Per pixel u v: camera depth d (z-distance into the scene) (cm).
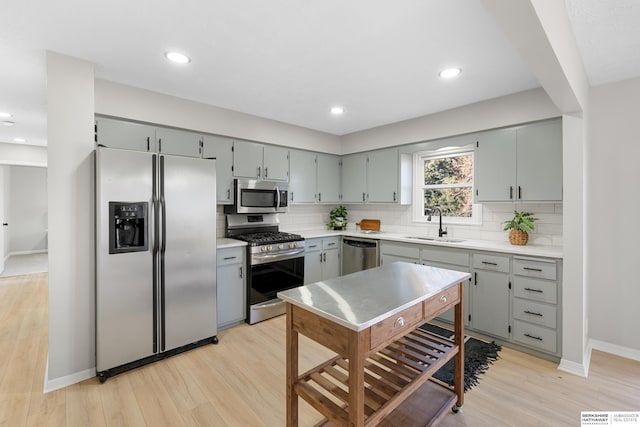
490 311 282
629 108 250
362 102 313
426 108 331
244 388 213
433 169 399
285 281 358
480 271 288
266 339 291
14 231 736
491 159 308
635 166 248
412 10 162
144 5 158
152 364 244
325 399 145
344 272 425
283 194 392
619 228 255
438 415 177
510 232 303
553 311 245
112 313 225
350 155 457
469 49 205
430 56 214
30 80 253
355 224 486
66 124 213
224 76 249
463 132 326
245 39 192
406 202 403
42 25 177
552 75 162
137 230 239
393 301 150
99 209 218
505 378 224
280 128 387
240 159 352
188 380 222
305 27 179
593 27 180
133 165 232
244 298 328
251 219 386
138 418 183
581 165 229
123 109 265
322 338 141
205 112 318
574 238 232
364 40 193
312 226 472
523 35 125
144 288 239
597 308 266
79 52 209
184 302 261
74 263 217
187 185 261
